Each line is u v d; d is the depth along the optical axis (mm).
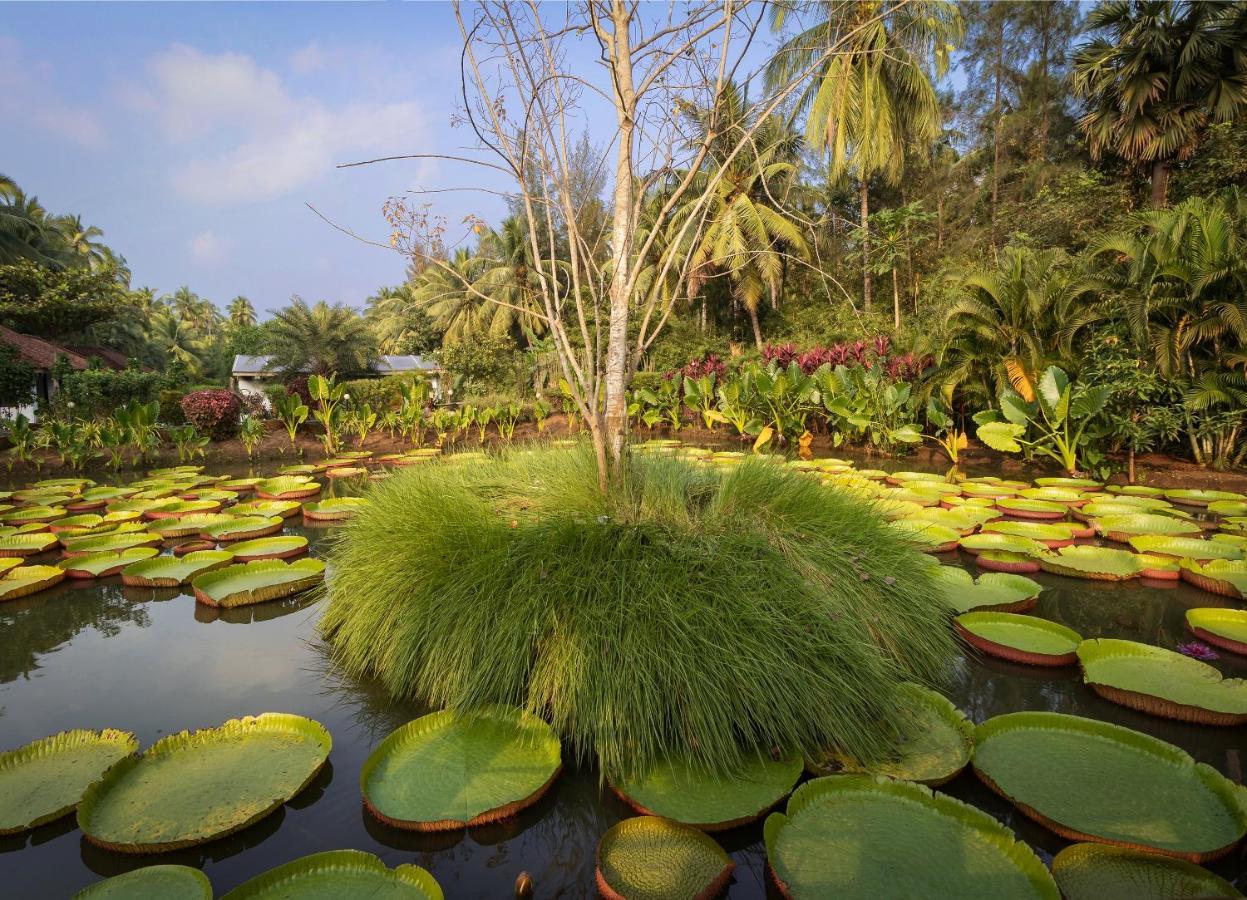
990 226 18562
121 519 6438
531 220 3535
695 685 2424
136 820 2129
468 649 2785
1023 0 19672
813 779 2219
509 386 19250
